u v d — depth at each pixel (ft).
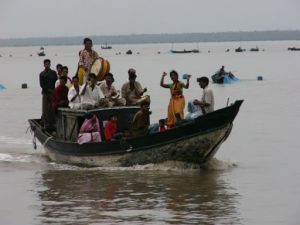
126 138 99.30
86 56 107.24
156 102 203.41
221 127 97.25
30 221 74.13
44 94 119.03
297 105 191.31
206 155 99.55
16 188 90.53
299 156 112.06
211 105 101.04
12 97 234.17
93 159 102.78
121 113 103.76
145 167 100.53
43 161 110.63
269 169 101.30
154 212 77.05
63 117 109.29
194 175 96.94
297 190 87.51
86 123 103.19
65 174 99.45
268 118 162.20
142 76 350.64
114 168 101.45
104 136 103.45
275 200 82.43
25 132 143.54
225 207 79.20
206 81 101.30
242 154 114.52
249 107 188.34
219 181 93.04
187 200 82.53
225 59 593.01
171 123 102.32
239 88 260.21
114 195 85.46
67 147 106.11
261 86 268.82
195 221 73.26
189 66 464.65
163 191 87.25
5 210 78.84
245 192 86.48
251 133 137.80
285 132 138.82
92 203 81.46
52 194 86.53
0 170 103.19
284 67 427.33
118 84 290.56
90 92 105.29
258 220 73.61
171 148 98.07
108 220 73.87
